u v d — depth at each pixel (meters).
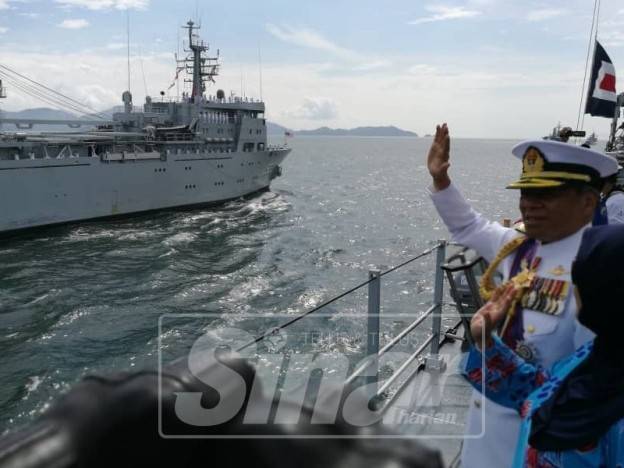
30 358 18.53
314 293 26.17
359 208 56.62
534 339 1.81
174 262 31.84
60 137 44.06
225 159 53.69
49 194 39.62
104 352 19.00
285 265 31.92
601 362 1.46
